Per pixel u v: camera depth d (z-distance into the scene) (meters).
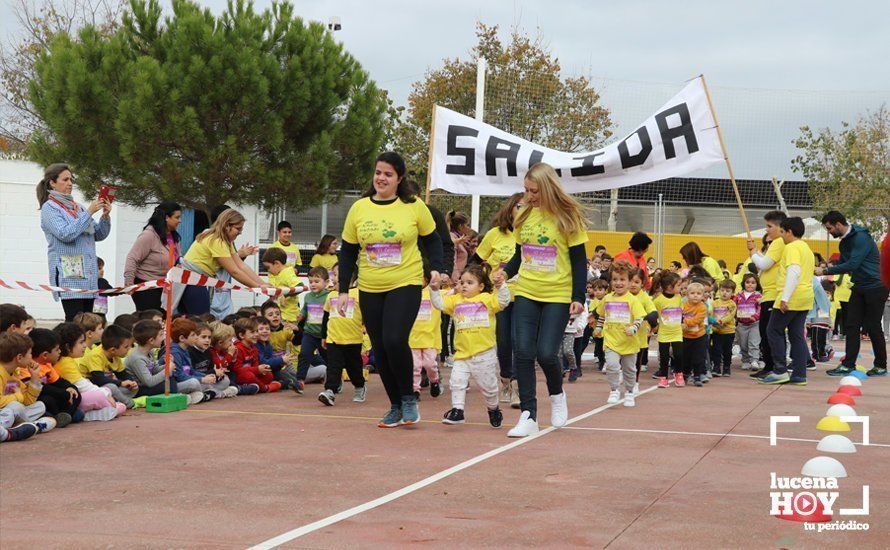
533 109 17.86
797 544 3.84
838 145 33.75
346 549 3.68
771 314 11.41
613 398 9.08
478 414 8.15
